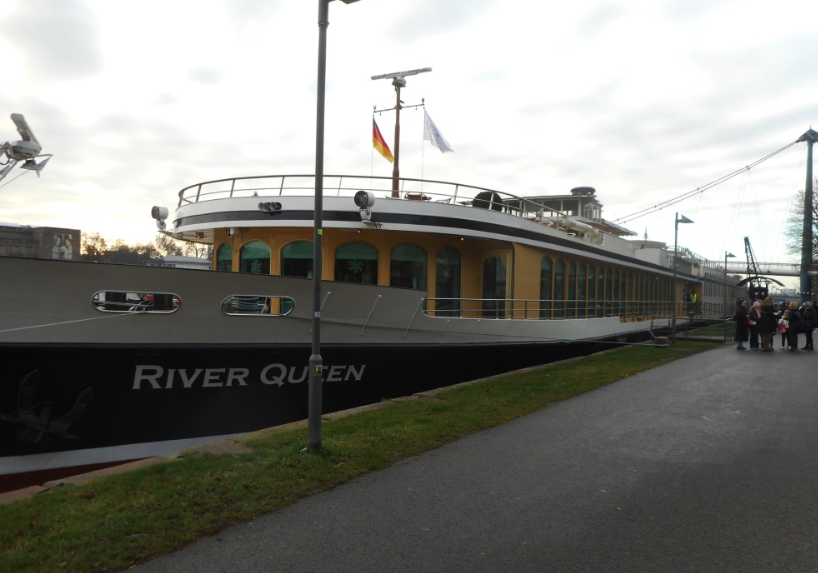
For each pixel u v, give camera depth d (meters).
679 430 8.26
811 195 49.25
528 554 4.46
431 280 12.98
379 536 4.78
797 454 7.07
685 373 13.30
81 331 7.43
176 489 5.55
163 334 7.97
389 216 11.81
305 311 9.11
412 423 8.27
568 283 17.25
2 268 6.92
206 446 6.99
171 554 4.41
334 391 9.77
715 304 42.88
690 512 5.27
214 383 8.45
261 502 5.38
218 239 13.58
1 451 7.16
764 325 18.22
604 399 10.33
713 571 4.17
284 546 4.58
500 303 13.98
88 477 6.02
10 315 7.02
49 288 7.20
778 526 4.95
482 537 4.77
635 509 5.35
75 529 4.62
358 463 6.52
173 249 46.53
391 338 10.34
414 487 5.93
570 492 5.80
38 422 7.20
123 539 4.54
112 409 7.77
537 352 14.63
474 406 9.46
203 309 8.21
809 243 48.56
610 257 20.20
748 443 7.58
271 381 8.93
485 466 6.62
